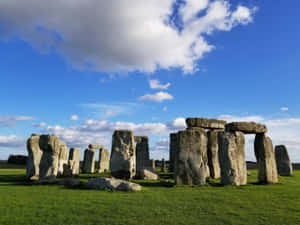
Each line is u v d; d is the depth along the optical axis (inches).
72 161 867.4
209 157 770.8
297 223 250.2
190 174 521.7
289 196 384.8
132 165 708.7
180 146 540.7
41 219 250.7
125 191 417.4
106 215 267.9
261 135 581.9
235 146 530.9
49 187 470.0
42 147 578.9
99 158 1093.8
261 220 259.3
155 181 633.0
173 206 313.1
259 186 497.0
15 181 602.5
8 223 237.0
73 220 249.1
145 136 1062.4
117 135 733.3
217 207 311.4
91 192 405.4
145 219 256.7
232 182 506.6
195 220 256.4
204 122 793.6
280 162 869.8
